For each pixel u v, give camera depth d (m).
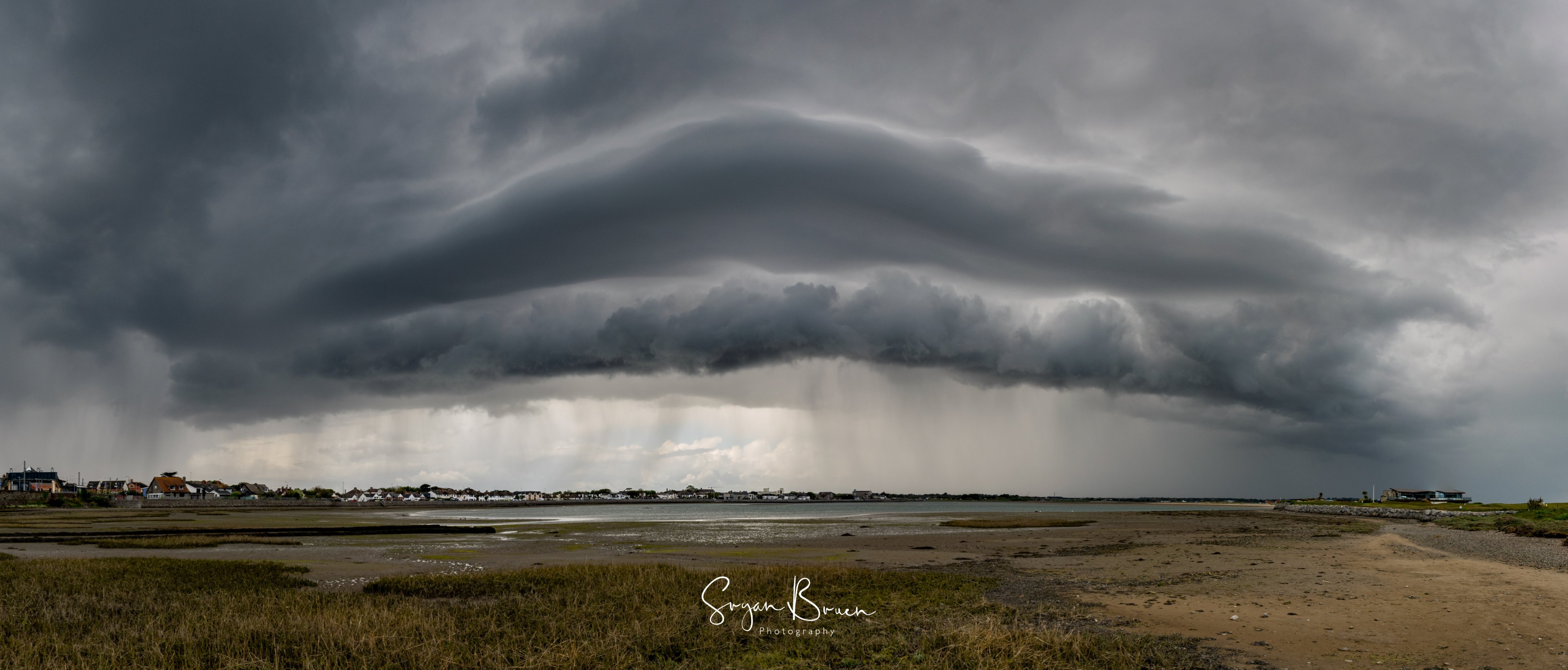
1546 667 17.00
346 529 85.06
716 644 20.20
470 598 28.84
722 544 61.84
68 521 99.50
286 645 18.94
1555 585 29.33
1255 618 23.39
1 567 35.09
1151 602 27.02
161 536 67.50
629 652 19.09
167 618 23.06
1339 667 17.45
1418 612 23.61
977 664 17.75
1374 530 77.50
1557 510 100.00
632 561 46.44
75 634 20.88
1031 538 67.00
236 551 53.50
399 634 19.92
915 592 29.77
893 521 116.06
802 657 19.08
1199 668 17.34
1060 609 25.81
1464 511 131.00
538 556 50.28
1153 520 110.25
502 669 17.39
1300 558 43.12
